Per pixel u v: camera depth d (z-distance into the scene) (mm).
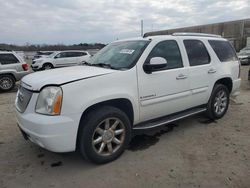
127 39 4668
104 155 3477
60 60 19844
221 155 3719
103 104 3488
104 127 3465
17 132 4781
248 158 3611
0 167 3471
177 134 4578
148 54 3922
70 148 3146
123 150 3697
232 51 5676
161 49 4141
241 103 6871
